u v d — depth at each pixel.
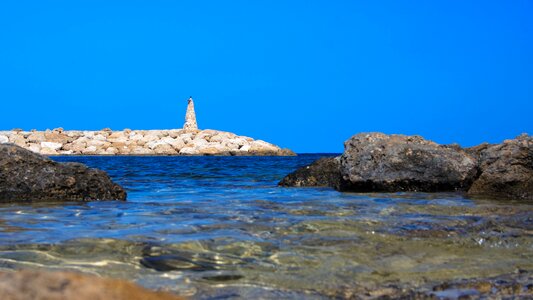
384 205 9.99
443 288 4.64
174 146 104.12
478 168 13.53
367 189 14.22
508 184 12.41
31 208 9.91
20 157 11.52
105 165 42.03
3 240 6.33
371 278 4.93
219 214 8.77
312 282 4.78
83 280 2.55
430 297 4.40
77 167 11.92
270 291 4.52
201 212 9.09
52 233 6.84
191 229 7.19
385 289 4.61
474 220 7.84
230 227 7.34
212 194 13.59
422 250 6.00
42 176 11.46
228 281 4.78
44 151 98.50
